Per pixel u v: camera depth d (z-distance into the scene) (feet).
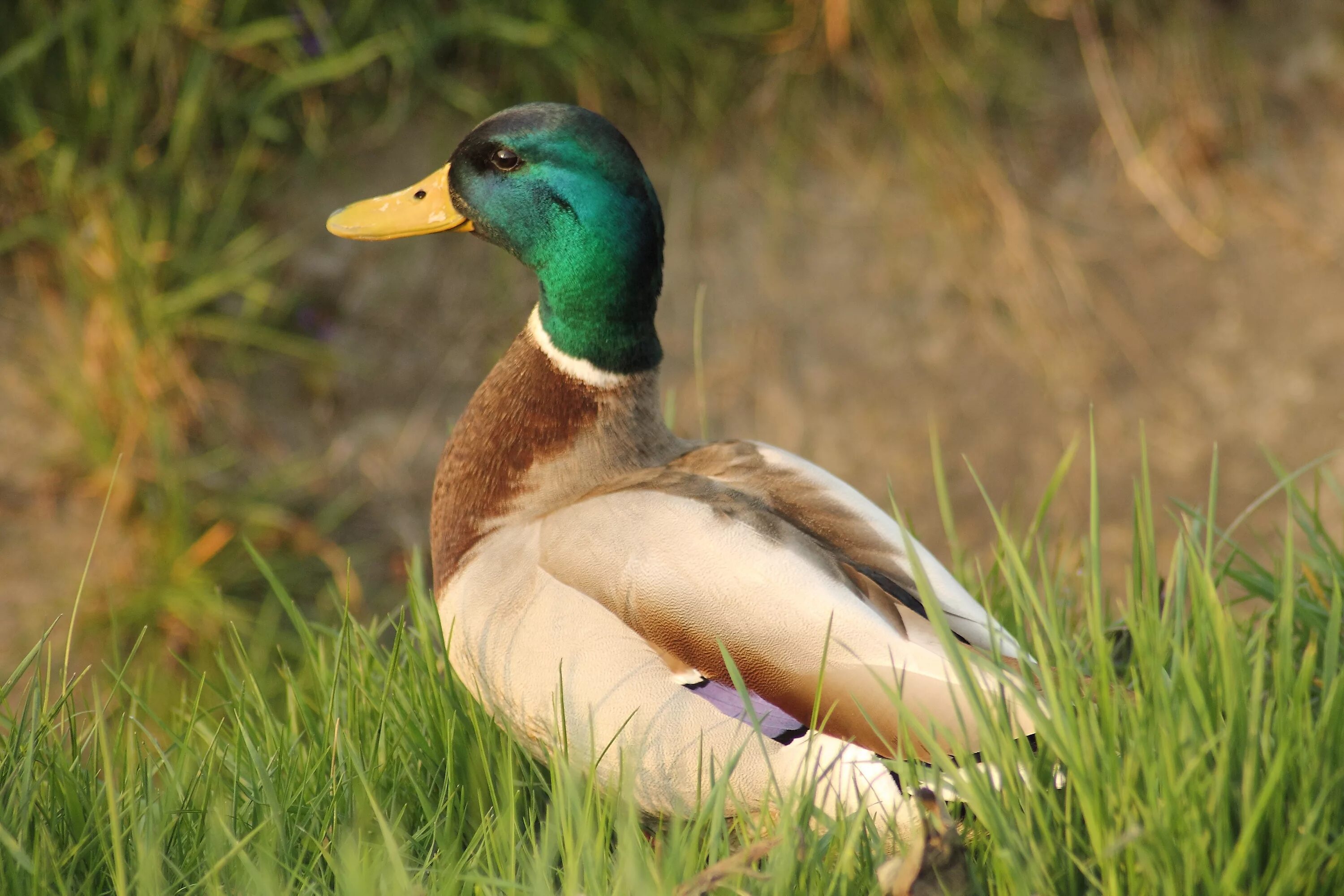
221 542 34.22
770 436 37.88
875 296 38.73
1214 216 39.60
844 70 38.65
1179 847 13.00
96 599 32.63
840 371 38.42
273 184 37.27
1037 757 14.16
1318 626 17.60
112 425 34.27
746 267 38.68
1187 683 13.52
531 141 17.61
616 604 15.34
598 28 37.06
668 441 18.38
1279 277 39.34
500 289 38.24
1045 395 38.45
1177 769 13.35
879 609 14.80
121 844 14.02
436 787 16.98
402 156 37.60
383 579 35.83
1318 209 39.73
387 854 14.28
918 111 38.68
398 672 18.51
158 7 34.30
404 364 37.68
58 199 34.24
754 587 14.87
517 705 16.29
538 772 17.10
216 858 13.98
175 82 35.12
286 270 37.22
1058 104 40.19
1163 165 39.75
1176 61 39.93
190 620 32.53
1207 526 16.37
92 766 15.84
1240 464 38.04
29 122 33.88
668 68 37.52
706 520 15.38
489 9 36.32
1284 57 41.14
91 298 34.42
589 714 15.47
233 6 34.83
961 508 37.88
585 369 17.75
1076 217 39.52
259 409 36.42
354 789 16.14
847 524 16.02
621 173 17.47
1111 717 13.70
